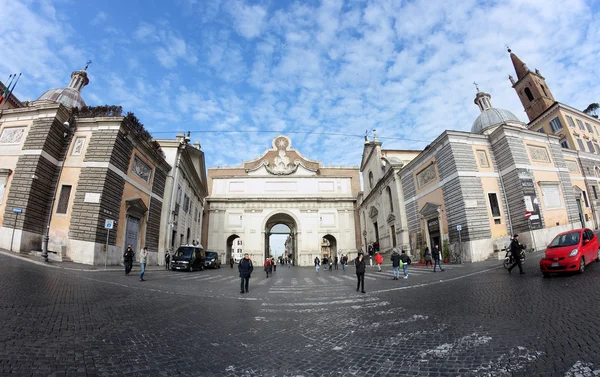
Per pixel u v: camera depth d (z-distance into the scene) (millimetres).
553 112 35719
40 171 17578
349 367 3953
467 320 5875
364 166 46250
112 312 6676
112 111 20188
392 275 17766
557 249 10258
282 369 3922
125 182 20188
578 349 4000
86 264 16453
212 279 17188
